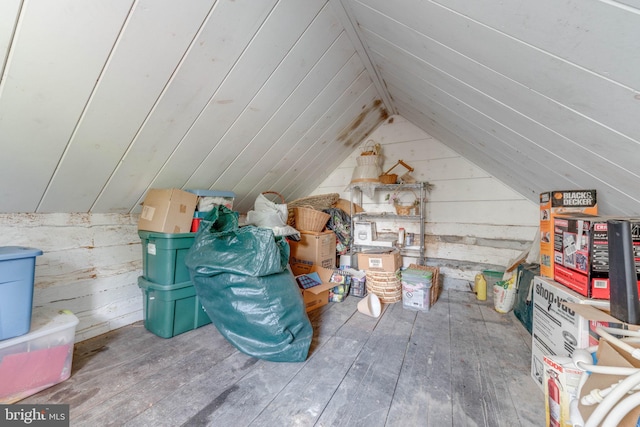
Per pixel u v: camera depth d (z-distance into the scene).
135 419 1.05
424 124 2.64
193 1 1.02
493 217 2.65
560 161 1.27
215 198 2.04
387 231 3.13
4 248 1.24
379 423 1.05
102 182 1.59
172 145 1.61
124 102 1.23
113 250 1.87
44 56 0.94
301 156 2.62
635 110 0.67
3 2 0.78
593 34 0.56
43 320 1.28
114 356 1.50
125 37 1.01
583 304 0.98
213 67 1.31
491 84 1.06
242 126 1.79
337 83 1.95
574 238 1.12
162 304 1.71
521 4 0.61
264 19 1.23
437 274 2.53
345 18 1.46
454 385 1.27
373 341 1.68
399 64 1.58
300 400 1.16
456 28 0.88
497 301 2.18
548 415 0.98
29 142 1.17
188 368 1.38
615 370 0.62
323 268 2.53
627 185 1.04
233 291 1.49
